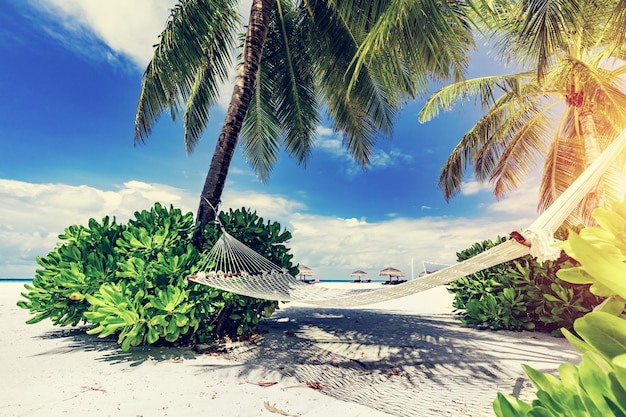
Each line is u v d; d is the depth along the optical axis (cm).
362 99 738
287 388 272
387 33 437
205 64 713
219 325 428
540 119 1066
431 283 211
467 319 602
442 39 473
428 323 605
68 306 432
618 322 44
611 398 43
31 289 433
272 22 838
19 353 356
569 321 471
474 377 308
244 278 348
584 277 61
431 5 407
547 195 1090
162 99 646
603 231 60
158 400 238
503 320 528
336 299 256
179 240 442
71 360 332
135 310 345
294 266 516
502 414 57
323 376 309
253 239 484
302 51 827
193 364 328
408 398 255
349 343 438
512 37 754
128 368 311
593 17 657
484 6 452
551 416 50
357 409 230
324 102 883
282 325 563
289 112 896
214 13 623
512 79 937
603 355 44
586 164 897
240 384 277
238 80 570
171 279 379
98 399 236
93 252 414
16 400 230
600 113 943
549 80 968
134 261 376
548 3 473
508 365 345
